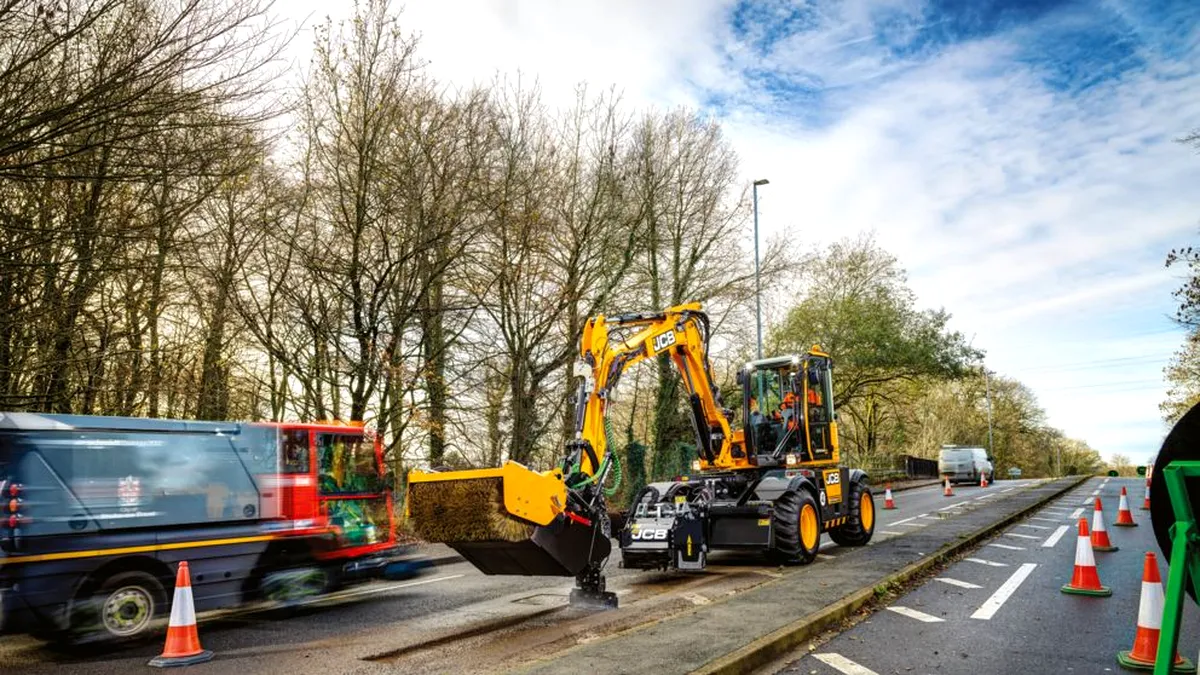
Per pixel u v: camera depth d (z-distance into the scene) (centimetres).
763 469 1290
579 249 2050
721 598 873
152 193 1220
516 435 1972
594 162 2145
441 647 720
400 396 1631
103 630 746
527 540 791
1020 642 688
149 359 1463
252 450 900
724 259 2720
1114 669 607
